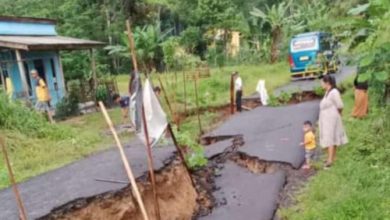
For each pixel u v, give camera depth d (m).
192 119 15.10
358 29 8.69
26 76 17.55
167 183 6.97
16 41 15.61
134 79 5.46
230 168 9.13
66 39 19.77
